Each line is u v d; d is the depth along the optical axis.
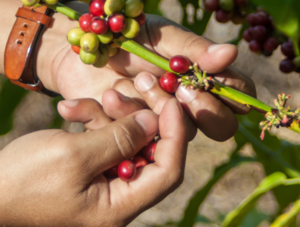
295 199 0.63
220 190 1.58
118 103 0.55
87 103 0.55
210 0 0.59
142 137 0.52
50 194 0.50
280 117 0.48
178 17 1.80
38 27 0.60
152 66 0.60
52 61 0.63
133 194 0.51
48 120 1.80
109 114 0.56
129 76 0.63
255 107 0.49
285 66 0.56
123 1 0.50
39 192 0.51
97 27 0.49
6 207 0.51
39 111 1.83
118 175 0.52
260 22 0.56
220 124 0.57
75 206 0.51
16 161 0.51
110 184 0.52
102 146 0.50
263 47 0.58
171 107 0.51
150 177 0.51
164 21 0.58
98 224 0.52
